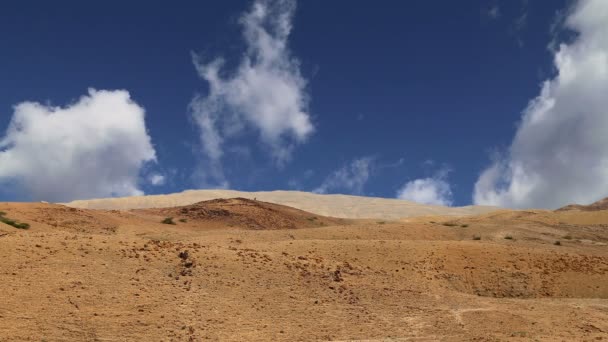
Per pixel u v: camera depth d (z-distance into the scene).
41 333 18.14
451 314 25.45
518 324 24.28
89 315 19.97
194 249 28.78
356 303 26.11
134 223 59.19
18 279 21.53
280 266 29.02
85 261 24.42
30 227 46.50
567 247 51.88
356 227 56.28
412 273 33.44
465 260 36.88
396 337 21.56
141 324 20.05
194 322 20.97
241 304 23.61
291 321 22.64
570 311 27.33
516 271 35.88
